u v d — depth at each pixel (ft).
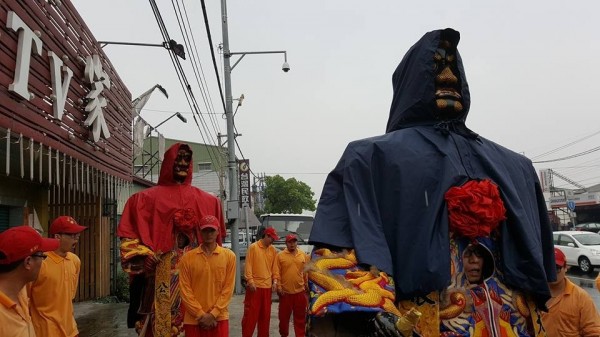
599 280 14.51
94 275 34.04
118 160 29.12
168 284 16.22
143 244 15.97
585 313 11.46
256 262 23.76
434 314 4.81
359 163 5.15
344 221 5.00
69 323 15.12
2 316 8.74
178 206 16.75
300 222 45.24
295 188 136.46
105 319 28.02
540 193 6.12
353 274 4.56
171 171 17.08
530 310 5.09
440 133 5.41
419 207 4.92
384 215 5.03
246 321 23.41
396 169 5.06
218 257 16.56
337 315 4.52
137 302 16.89
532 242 5.05
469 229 4.86
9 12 14.69
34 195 28.50
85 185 27.27
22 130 15.52
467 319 4.89
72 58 20.76
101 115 24.17
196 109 36.35
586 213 108.37
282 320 24.79
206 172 106.32
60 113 18.67
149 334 16.08
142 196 16.70
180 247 16.75
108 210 35.29
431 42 5.60
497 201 4.97
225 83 44.06
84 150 22.30
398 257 4.88
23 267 9.30
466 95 5.67
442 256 4.73
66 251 15.17
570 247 53.98
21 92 15.12
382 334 4.07
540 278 4.94
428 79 5.53
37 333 14.16
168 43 22.99
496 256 5.10
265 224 44.65
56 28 19.02
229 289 16.84
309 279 4.65
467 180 5.14
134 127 38.96
